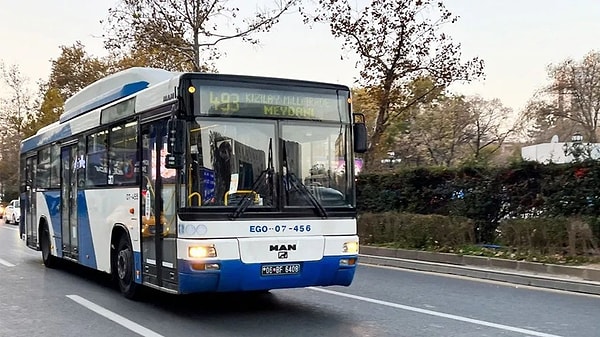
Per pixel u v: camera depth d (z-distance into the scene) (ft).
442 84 74.49
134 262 32.45
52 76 149.28
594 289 36.22
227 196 26.40
